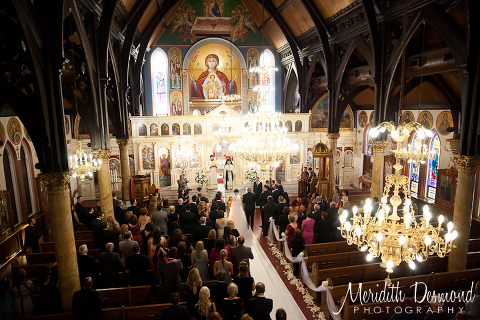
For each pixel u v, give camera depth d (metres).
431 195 17.75
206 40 24.89
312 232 10.30
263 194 13.68
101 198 12.28
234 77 26.22
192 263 7.75
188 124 22.02
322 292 8.07
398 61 11.90
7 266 11.36
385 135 12.99
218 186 21.30
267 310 5.75
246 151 11.30
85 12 10.46
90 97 11.16
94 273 7.76
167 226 10.64
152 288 7.27
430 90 16.02
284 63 25.12
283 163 23.02
